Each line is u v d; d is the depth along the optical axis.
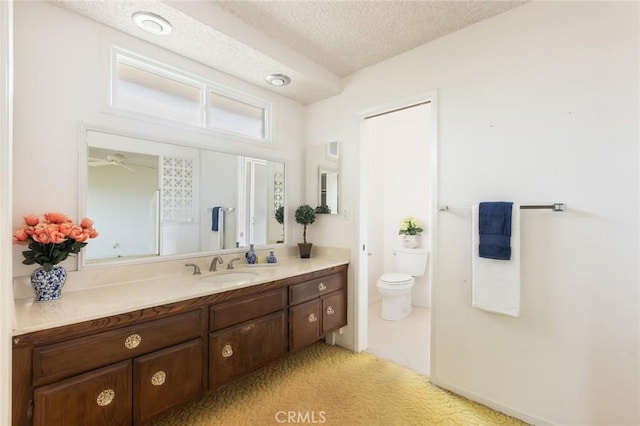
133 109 1.91
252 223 2.56
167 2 1.57
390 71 2.39
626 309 1.47
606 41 1.53
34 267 1.52
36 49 1.53
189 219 2.16
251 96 2.53
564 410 1.62
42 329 1.16
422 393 2.00
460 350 1.99
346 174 2.70
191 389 1.60
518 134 1.79
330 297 2.49
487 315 1.88
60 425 1.20
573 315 1.60
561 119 1.65
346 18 1.92
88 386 1.27
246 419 1.74
